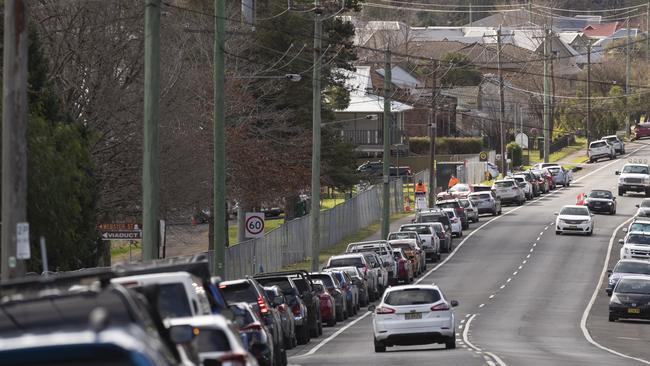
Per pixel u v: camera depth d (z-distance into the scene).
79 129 87.75
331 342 96.81
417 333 84.62
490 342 93.06
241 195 163.25
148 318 28.06
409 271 156.12
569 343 93.06
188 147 115.12
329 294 114.12
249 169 162.25
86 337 19.64
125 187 109.50
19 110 50.53
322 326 112.00
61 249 76.75
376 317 85.56
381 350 85.81
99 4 104.62
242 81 161.12
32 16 99.31
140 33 109.00
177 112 116.25
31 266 72.75
